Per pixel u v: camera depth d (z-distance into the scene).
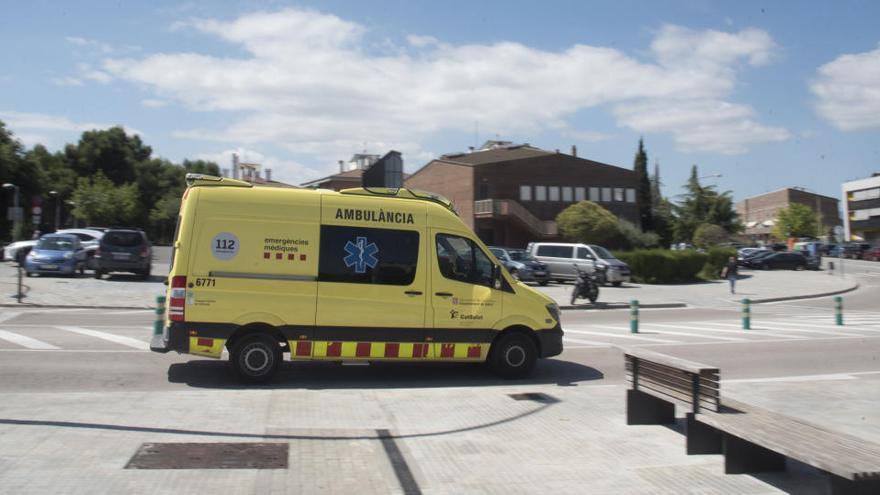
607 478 5.62
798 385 10.17
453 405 8.27
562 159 55.31
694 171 72.88
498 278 10.18
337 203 9.64
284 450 6.13
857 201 81.19
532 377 10.55
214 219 9.22
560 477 5.63
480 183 52.84
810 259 53.19
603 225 46.25
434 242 9.92
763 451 5.81
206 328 9.07
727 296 29.97
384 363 11.36
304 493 5.08
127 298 21.14
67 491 4.85
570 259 32.25
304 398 8.44
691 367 6.26
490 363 10.30
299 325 9.34
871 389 9.86
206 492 4.98
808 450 4.96
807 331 17.23
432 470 5.76
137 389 8.91
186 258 9.11
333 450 6.21
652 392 7.01
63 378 9.37
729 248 41.59
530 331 10.32
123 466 5.46
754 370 11.73
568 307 23.92
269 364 9.34
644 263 35.78
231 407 7.73
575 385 9.94
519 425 7.36
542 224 52.81
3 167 48.69
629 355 7.45
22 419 6.76
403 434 6.88
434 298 9.84
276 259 9.31
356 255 9.59
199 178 9.38
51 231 55.16
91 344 12.18
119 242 26.72
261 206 9.36
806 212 90.12
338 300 9.46
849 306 27.58
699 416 6.11
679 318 21.02
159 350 9.22
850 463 4.64
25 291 21.53
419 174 60.44
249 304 9.19
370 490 5.20
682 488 5.40
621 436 6.94
